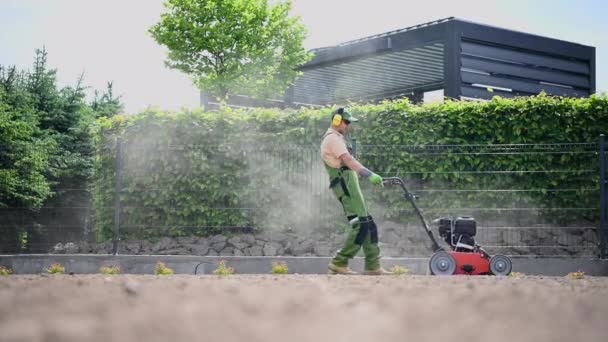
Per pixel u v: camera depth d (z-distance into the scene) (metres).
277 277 9.34
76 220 16.22
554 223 15.84
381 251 15.45
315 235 15.91
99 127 16.83
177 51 30.89
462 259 12.29
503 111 16.33
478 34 25.00
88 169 18.66
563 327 3.81
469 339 3.31
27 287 6.01
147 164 16.42
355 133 16.47
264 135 16.42
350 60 29.06
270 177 16.11
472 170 15.99
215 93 31.23
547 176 15.95
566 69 27.77
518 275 12.38
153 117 16.58
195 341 3.09
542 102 16.33
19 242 15.91
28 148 17.48
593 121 16.33
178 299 4.95
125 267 14.67
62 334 3.18
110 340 3.07
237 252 15.74
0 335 3.12
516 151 16.02
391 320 3.92
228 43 30.75
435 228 15.69
